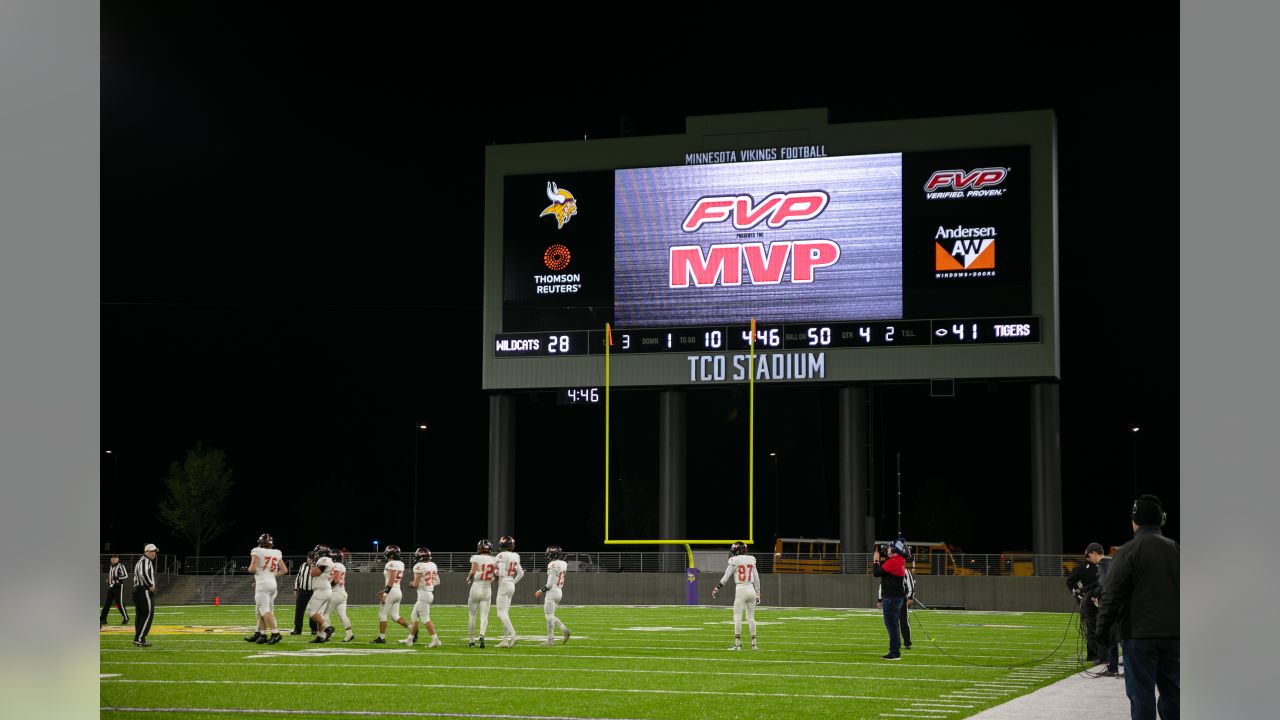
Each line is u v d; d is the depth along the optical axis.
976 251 32.09
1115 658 13.05
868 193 32.81
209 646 17.28
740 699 10.88
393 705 10.35
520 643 18.30
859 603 33.12
